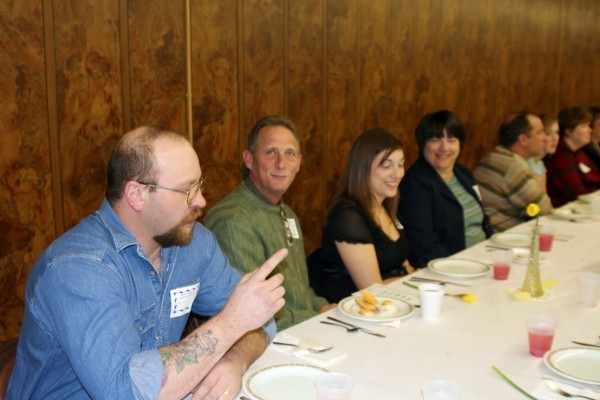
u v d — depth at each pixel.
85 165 3.41
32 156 3.19
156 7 3.61
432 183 3.03
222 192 4.15
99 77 3.40
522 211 3.69
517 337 1.57
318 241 4.86
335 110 4.82
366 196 2.48
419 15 5.41
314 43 4.59
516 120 3.93
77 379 1.31
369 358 1.44
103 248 1.29
